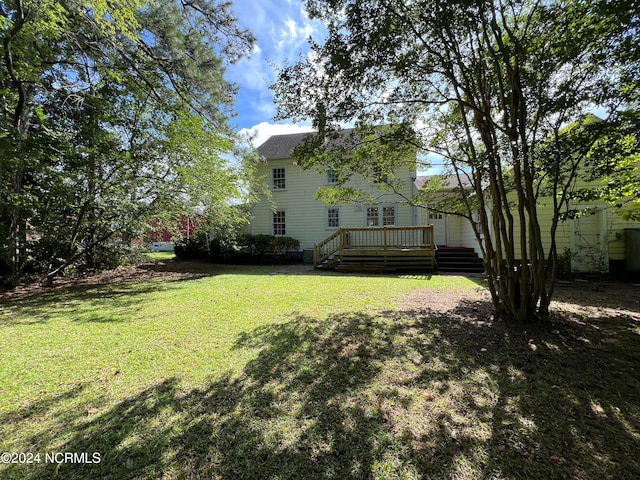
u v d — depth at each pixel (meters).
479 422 1.89
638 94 3.26
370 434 1.80
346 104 3.90
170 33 7.54
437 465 1.55
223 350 3.14
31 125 7.37
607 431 1.79
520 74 3.56
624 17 2.96
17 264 7.46
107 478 1.50
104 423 1.95
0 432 1.87
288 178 14.45
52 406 2.15
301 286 6.94
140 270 10.75
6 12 5.86
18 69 6.02
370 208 13.57
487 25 3.44
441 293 5.93
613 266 7.72
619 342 3.18
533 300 3.82
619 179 4.92
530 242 3.73
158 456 1.65
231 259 13.69
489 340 3.28
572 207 7.86
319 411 2.04
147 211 8.30
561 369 2.60
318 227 14.14
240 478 1.49
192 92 8.66
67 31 5.90
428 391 2.28
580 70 3.43
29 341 3.48
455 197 5.48
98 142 6.88
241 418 1.97
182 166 8.35
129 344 3.35
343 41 3.41
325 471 1.53
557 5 3.27
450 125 4.57
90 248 8.54
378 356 2.93
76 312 4.84
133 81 7.46
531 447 1.67
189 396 2.26
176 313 4.66
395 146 4.55
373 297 5.61
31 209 6.91
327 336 3.51
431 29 3.34
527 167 3.50
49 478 1.50
